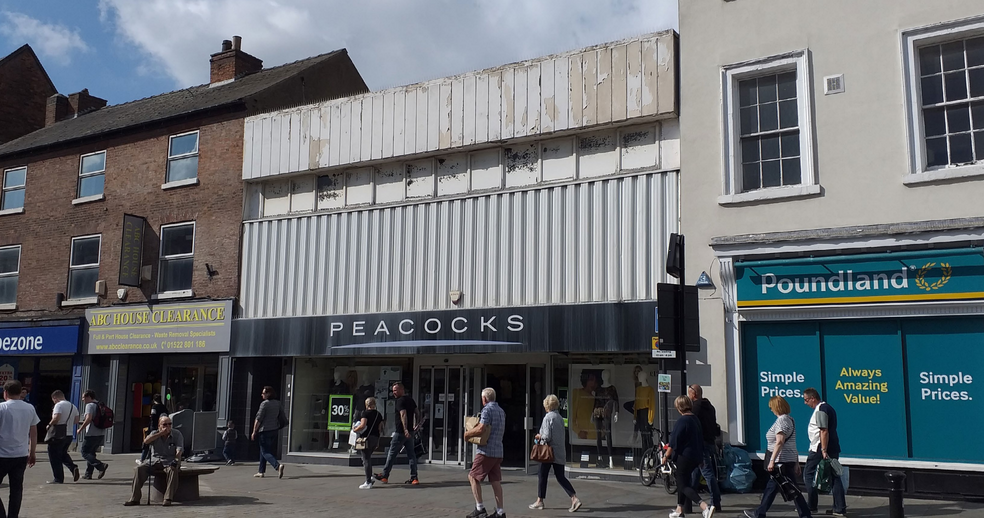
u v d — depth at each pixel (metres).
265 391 14.95
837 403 11.71
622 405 14.15
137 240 20.08
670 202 13.62
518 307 14.71
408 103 16.58
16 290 22.69
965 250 10.86
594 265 14.20
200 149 19.66
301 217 17.92
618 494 12.15
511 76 15.34
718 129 13.11
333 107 17.61
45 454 19.56
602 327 13.78
